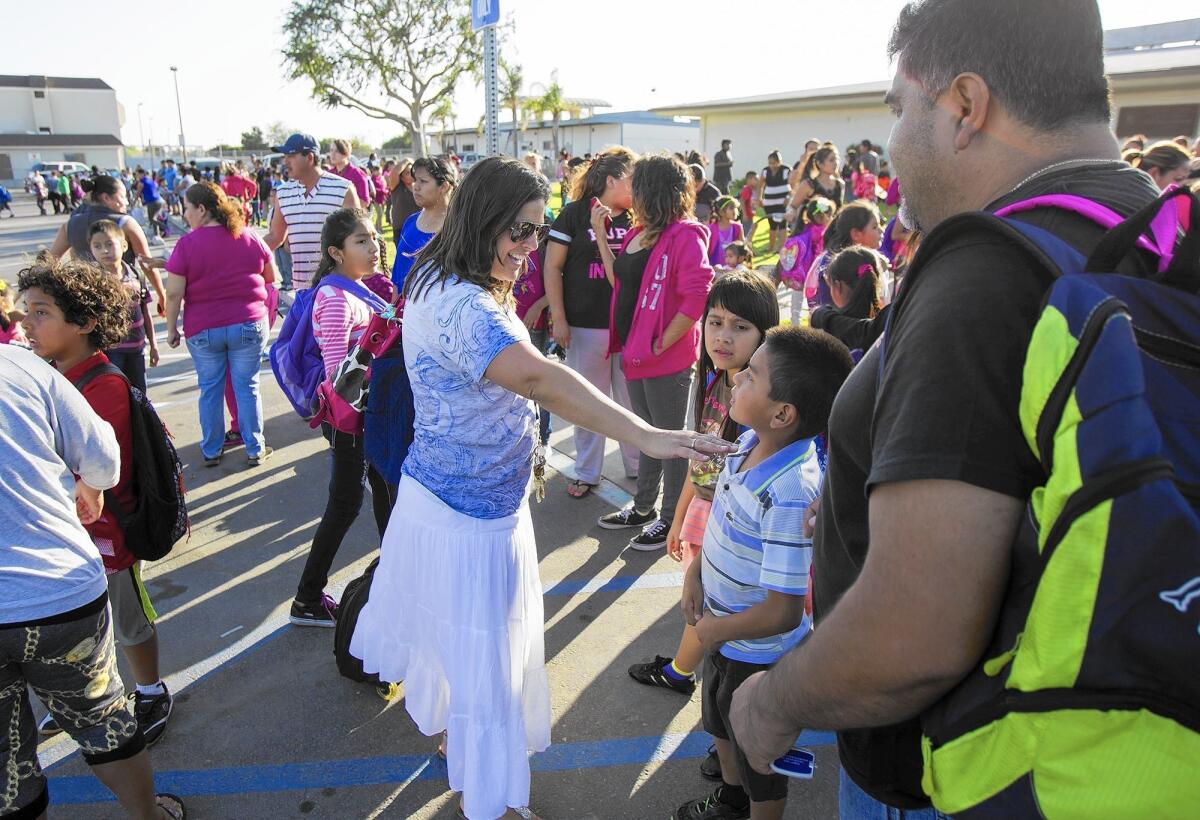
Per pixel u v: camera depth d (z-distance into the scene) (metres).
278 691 2.84
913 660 0.85
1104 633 0.72
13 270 12.57
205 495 4.46
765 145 27.52
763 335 2.46
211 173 25.95
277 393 6.43
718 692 2.02
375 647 2.25
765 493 1.81
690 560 2.38
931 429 0.83
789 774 1.47
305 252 5.50
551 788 2.40
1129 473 0.71
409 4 28.89
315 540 3.14
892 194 9.64
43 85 72.56
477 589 1.94
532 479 2.22
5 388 1.71
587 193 4.07
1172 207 0.94
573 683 2.88
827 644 0.95
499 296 1.89
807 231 7.49
